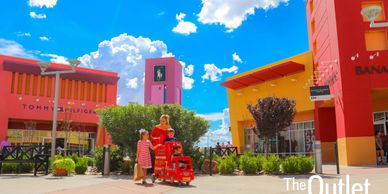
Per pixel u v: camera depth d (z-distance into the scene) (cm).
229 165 1513
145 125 1534
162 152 1100
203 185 1026
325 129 2667
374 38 2094
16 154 1534
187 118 1616
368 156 1930
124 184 1030
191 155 1634
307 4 3147
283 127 1922
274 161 1454
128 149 1565
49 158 1602
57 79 1686
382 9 2080
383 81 1997
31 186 978
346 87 2011
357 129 1962
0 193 819
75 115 4481
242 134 3506
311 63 2806
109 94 4812
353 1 2097
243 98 3459
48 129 4369
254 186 990
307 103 2797
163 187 970
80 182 1101
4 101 4050
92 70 4722
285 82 3012
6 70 4112
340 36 2070
